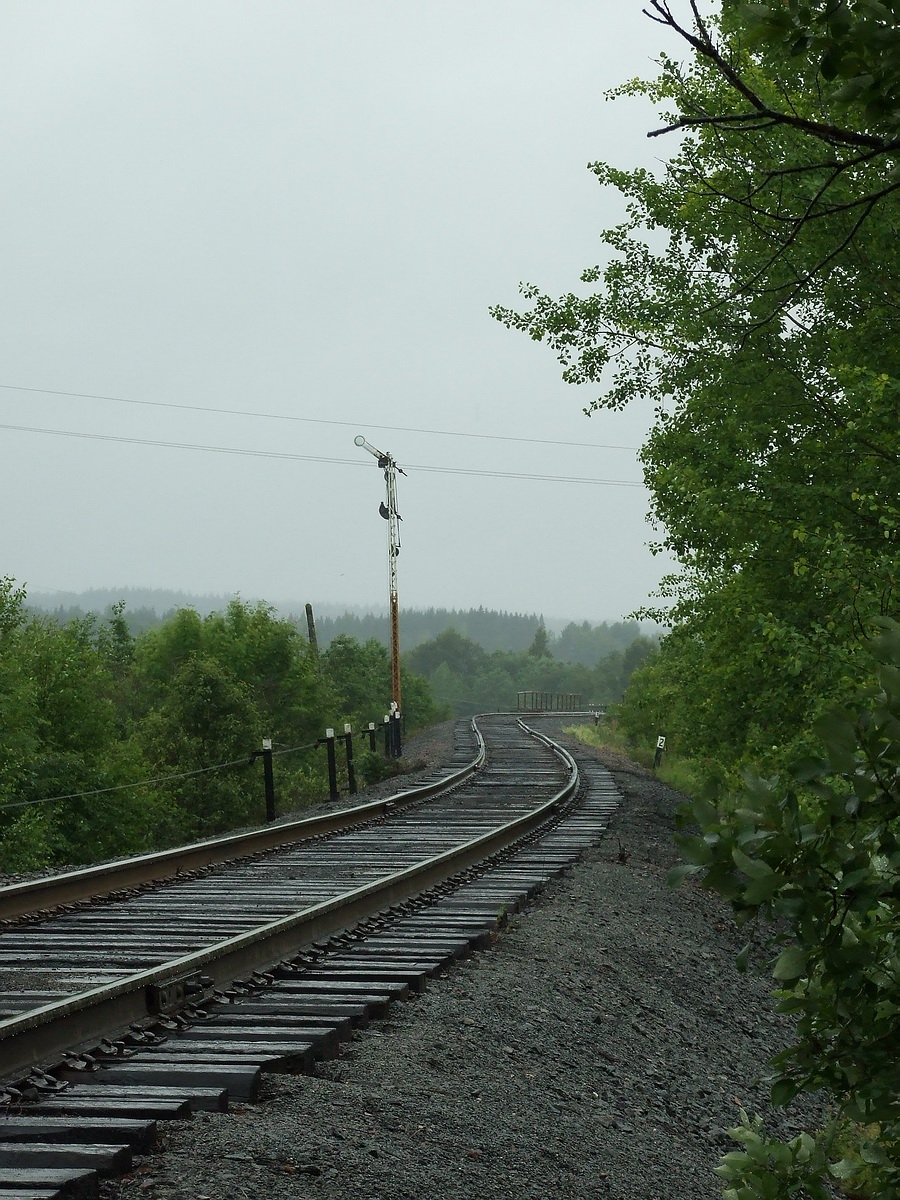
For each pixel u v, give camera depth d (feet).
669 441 53.11
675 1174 20.95
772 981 41.88
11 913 37.11
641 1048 28.48
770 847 8.28
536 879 47.09
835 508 47.01
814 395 49.39
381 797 92.53
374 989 26.58
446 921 36.60
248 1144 15.71
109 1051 20.75
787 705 50.03
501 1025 25.79
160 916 37.04
